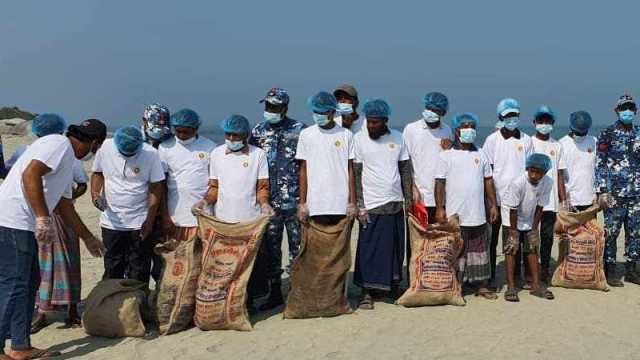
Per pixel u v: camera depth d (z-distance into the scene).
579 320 6.37
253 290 6.64
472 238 7.05
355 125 7.48
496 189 7.48
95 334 6.06
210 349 5.67
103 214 6.41
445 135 7.24
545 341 5.80
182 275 6.18
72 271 6.34
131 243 6.49
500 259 9.40
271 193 6.73
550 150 7.62
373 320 6.38
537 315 6.51
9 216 5.24
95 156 6.48
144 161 6.30
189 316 6.17
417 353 5.53
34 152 5.26
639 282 7.68
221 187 6.54
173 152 6.63
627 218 7.73
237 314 6.11
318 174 6.56
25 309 5.41
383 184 6.75
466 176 6.95
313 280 6.46
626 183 7.56
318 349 5.64
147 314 6.37
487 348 5.63
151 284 8.17
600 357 5.44
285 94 6.66
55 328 6.38
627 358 5.42
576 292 7.36
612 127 7.62
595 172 7.70
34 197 5.11
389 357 5.45
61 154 5.32
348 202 6.61
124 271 6.64
